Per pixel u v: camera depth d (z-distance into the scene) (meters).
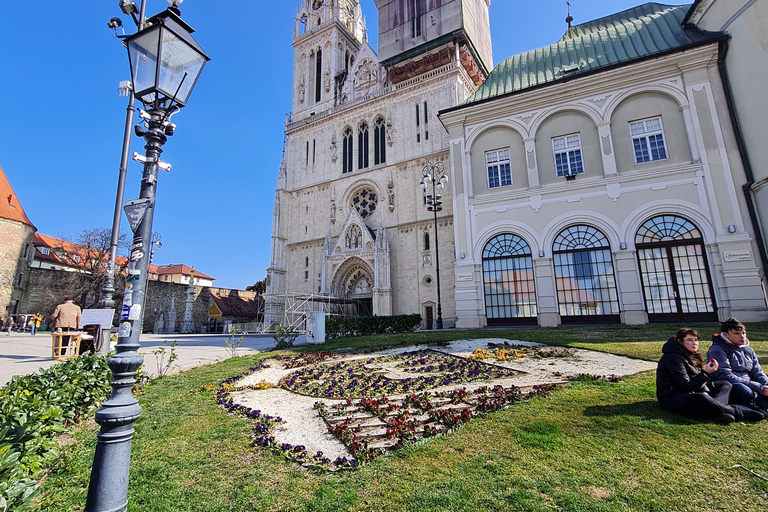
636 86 21.30
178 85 4.42
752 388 5.81
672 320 18.91
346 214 44.88
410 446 5.14
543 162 23.09
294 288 46.69
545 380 8.37
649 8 26.73
